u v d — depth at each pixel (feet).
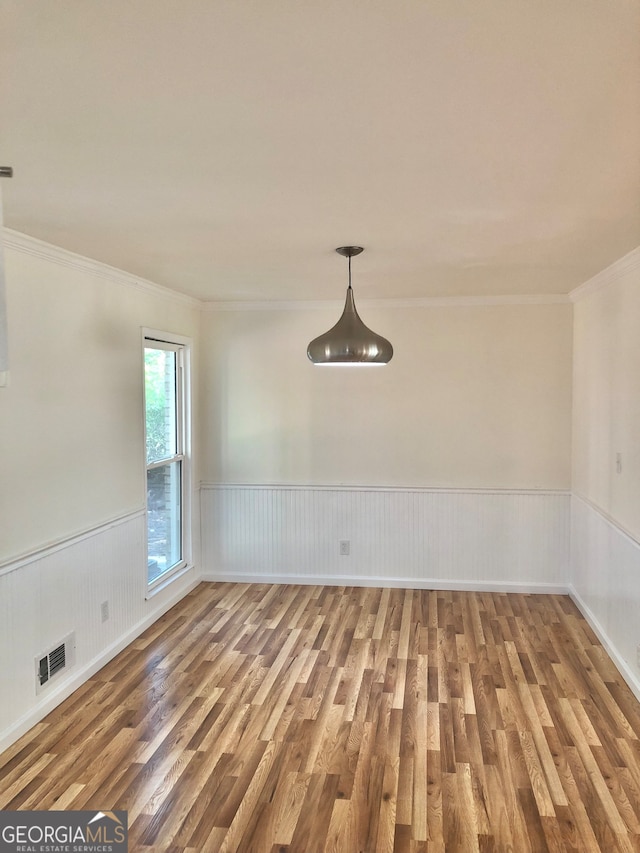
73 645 10.95
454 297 16.07
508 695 10.75
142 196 7.44
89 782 8.33
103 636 12.03
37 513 9.96
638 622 10.61
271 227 8.88
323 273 12.59
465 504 16.52
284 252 10.55
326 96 4.90
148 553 14.75
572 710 10.22
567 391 16.01
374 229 9.02
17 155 6.14
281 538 17.28
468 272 12.54
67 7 3.69
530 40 4.08
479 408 16.37
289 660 12.25
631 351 11.14
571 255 10.85
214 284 13.96
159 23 3.87
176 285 14.12
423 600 15.83
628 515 11.34
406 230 9.05
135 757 8.92
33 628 9.81
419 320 16.49
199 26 3.91
